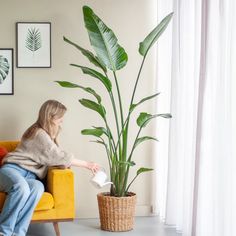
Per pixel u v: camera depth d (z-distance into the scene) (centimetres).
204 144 356
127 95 484
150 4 484
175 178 431
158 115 413
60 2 473
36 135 402
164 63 464
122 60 416
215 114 331
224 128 321
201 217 358
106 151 469
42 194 386
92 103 419
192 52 396
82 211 482
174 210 434
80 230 433
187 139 397
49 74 474
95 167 416
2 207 383
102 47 410
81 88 442
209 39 345
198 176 359
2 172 391
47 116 408
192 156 378
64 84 418
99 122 481
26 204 376
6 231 368
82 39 477
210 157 353
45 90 474
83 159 480
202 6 355
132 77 484
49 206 385
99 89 480
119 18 481
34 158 401
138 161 488
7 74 468
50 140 402
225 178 319
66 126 477
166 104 460
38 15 471
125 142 428
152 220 471
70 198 391
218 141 326
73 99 477
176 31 428
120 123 483
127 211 427
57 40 473
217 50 333
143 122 418
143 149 488
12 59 468
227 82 315
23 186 375
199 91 358
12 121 471
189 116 396
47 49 472
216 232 328
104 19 480
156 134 489
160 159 477
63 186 389
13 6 467
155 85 487
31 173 405
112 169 432
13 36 468
